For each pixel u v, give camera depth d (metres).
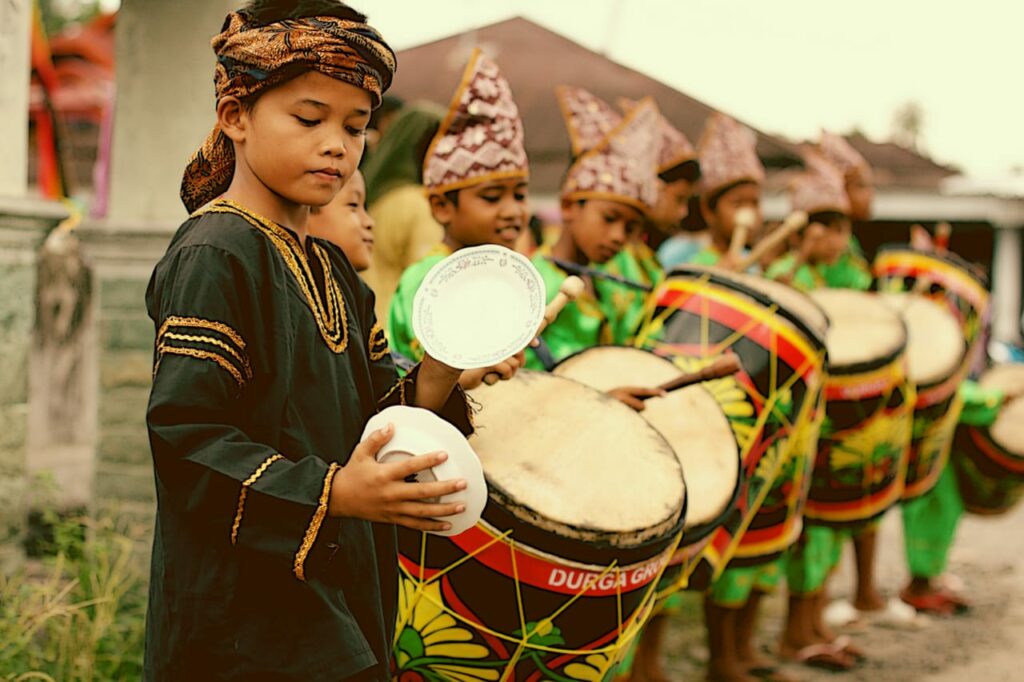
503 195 3.02
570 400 2.38
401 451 1.53
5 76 3.74
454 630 2.14
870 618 4.97
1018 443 4.91
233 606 1.55
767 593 3.98
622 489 2.15
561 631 2.10
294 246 1.67
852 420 3.89
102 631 3.05
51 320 6.85
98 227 3.92
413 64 5.69
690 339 3.22
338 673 1.58
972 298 4.95
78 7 21.91
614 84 5.85
